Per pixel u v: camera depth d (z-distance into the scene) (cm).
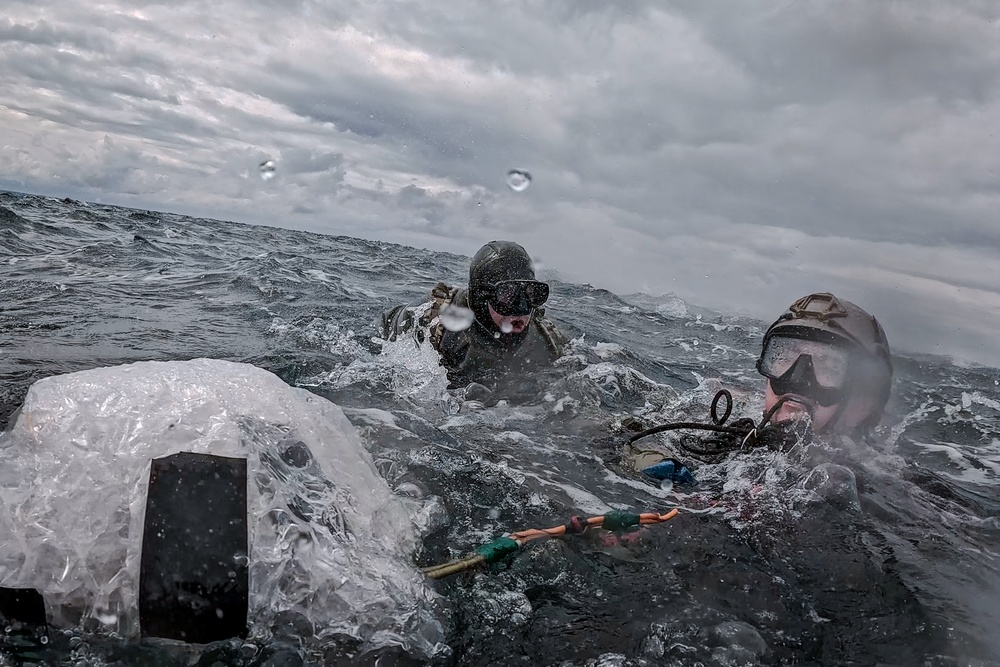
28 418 157
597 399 399
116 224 1195
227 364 181
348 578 157
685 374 537
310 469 168
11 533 145
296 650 148
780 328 310
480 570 191
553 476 274
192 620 141
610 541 219
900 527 248
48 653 142
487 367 423
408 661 150
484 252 428
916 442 407
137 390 160
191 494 144
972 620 187
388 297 732
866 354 301
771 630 177
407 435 294
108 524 145
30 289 578
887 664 165
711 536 228
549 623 172
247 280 720
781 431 292
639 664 158
